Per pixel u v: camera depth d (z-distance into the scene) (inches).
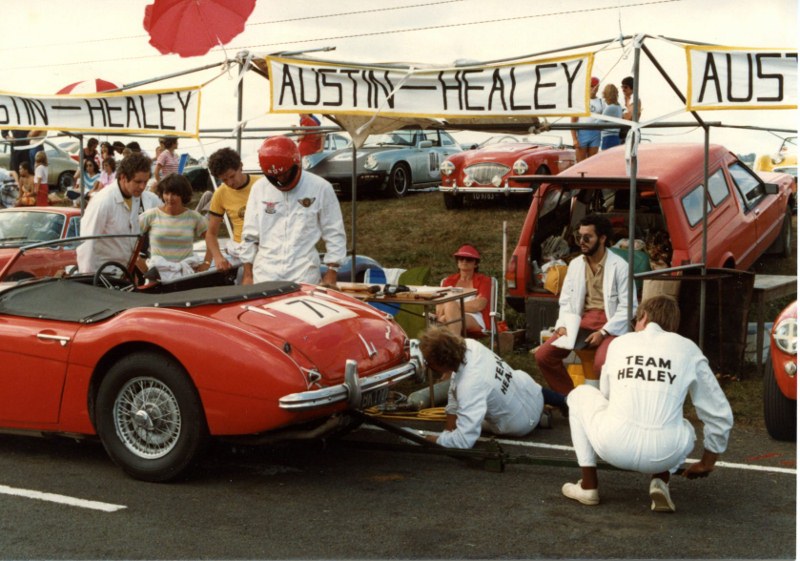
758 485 223.6
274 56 308.2
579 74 266.7
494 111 278.7
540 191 380.5
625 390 198.2
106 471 232.7
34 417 234.8
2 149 817.5
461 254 340.8
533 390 262.1
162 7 322.7
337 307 240.8
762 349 335.6
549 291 372.2
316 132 390.0
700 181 375.2
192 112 324.8
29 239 450.0
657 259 363.9
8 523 197.2
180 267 315.9
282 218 283.6
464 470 234.8
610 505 208.7
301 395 208.2
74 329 229.3
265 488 220.2
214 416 212.7
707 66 257.3
